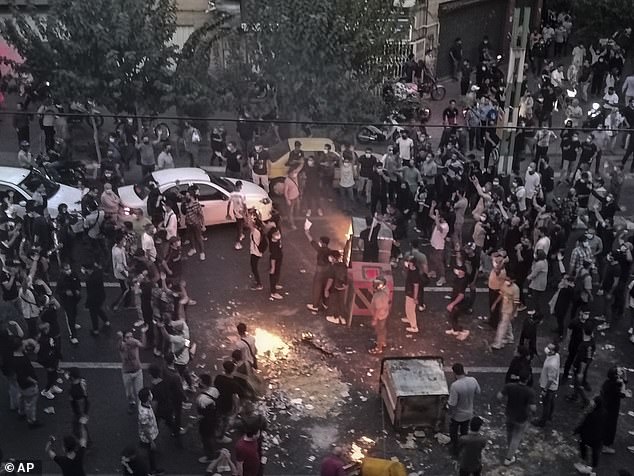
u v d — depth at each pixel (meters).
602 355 16.28
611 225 18.80
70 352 15.62
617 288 17.03
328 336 16.39
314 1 22.80
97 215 18.08
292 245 19.89
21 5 26.20
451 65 32.22
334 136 24.20
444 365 15.69
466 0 31.38
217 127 25.84
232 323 16.72
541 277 16.77
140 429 12.52
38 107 24.00
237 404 13.66
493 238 18.33
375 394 14.84
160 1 22.89
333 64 22.98
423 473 13.04
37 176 19.95
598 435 12.89
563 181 23.86
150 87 22.77
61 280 15.33
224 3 26.41
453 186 20.09
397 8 24.22
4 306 15.23
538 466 13.37
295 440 13.68
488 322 17.00
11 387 13.80
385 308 15.47
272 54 23.20
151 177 20.33
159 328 15.07
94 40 21.73
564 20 32.84
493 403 14.80
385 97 25.05
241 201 19.20
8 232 17.34
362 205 21.89
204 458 13.16
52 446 12.77
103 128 25.45
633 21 31.58
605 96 26.33
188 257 19.19
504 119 22.05
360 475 11.91
